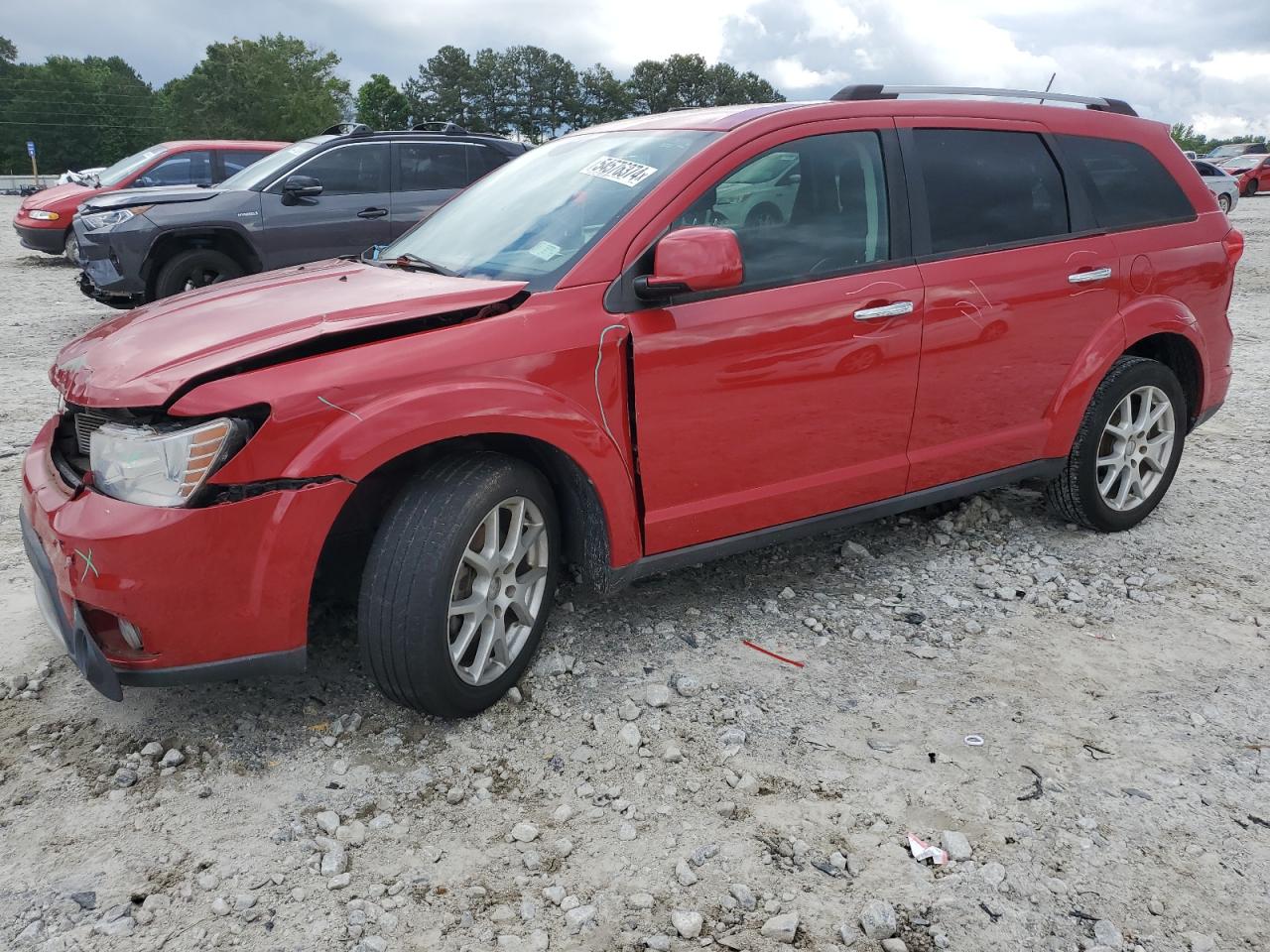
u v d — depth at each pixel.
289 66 92.44
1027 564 4.23
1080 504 4.39
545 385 2.92
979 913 2.31
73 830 2.55
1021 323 3.95
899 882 2.41
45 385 7.21
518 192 3.75
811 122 3.54
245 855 2.47
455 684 2.89
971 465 4.02
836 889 2.39
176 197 9.02
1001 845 2.54
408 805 2.67
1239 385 7.61
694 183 3.26
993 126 4.02
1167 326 4.40
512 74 140.25
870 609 3.82
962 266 3.79
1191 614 3.81
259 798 2.68
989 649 3.54
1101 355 4.21
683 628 3.64
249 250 9.12
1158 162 4.55
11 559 4.12
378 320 2.79
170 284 8.95
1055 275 4.02
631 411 3.12
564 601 3.81
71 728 2.97
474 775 2.79
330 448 2.58
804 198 3.48
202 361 2.62
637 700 3.17
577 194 3.46
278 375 2.59
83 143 112.25
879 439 3.71
